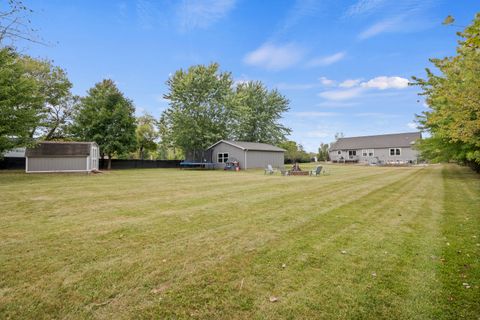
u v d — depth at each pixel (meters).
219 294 2.75
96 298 2.66
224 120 32.84
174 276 3.12
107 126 27.92
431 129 13.20
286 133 41.75
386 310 2.47
